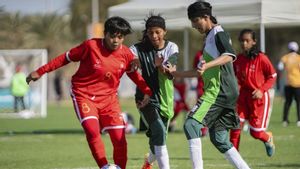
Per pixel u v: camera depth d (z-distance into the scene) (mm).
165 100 25922
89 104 24359
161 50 25844
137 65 24797
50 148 43188
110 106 24750
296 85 58562
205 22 24094
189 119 24219
